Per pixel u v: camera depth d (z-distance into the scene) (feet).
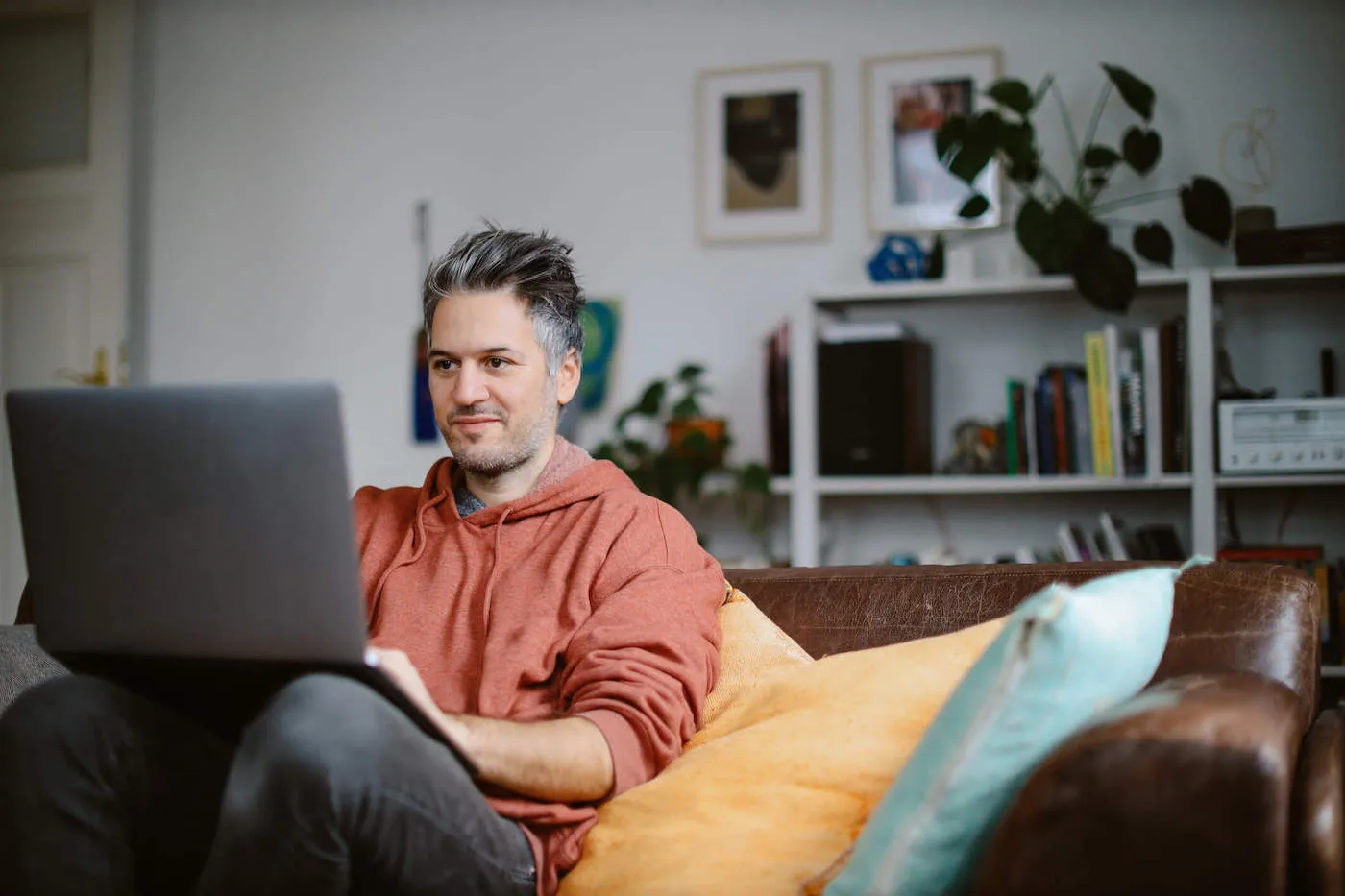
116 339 12.55
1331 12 11.14
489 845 3.95
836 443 10.94
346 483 3.56
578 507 5.23
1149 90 10.51
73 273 12.82
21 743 3.89
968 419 11.44
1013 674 3.12
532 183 12.66
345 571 3.59
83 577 3.84
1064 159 11.51
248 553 3.65
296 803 3.52
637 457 11.22
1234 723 2.84
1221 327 10.79
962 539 11.53
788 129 12.12
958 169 10.40
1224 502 11.03
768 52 12.21
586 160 12.55
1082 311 11.38
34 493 3.84
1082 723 3.18
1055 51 11.59
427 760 3.74
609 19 12.57
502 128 12.76
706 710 4.71
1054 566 5.02
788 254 12.07
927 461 11.12
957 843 3.23
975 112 11.71
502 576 5.05
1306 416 9.82
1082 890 2.81
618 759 4.21
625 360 12.28
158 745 4.08
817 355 11.07
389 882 3.79
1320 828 3.03
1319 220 11.08
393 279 12.92
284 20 13.32
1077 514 11.29
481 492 5.38
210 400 3.59
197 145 13.43
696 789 4.06
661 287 12.29
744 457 12.01
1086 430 10.50
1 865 3.87
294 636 3.67
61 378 12.78
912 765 3.30
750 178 12.16
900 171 11.86
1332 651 9.88
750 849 3.80
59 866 3.89
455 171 12.85
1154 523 11.10
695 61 12.36
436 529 5.31
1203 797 2.73
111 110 12.71
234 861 3.56
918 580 5.16
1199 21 11.36
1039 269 10.76
